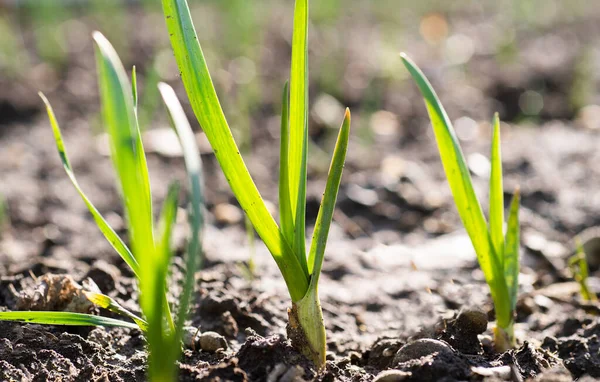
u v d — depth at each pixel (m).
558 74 1.58
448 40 2.01
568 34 2.11
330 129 1.26
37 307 0.58
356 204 0.93
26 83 1.43
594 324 0.61
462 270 0.76
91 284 0.60
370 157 1.13
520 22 2.29
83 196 0.51
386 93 1.48
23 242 0.81
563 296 0.69
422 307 0.68
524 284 0.71
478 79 1.58
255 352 0.51
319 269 0.51
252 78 1.46
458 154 0.53
